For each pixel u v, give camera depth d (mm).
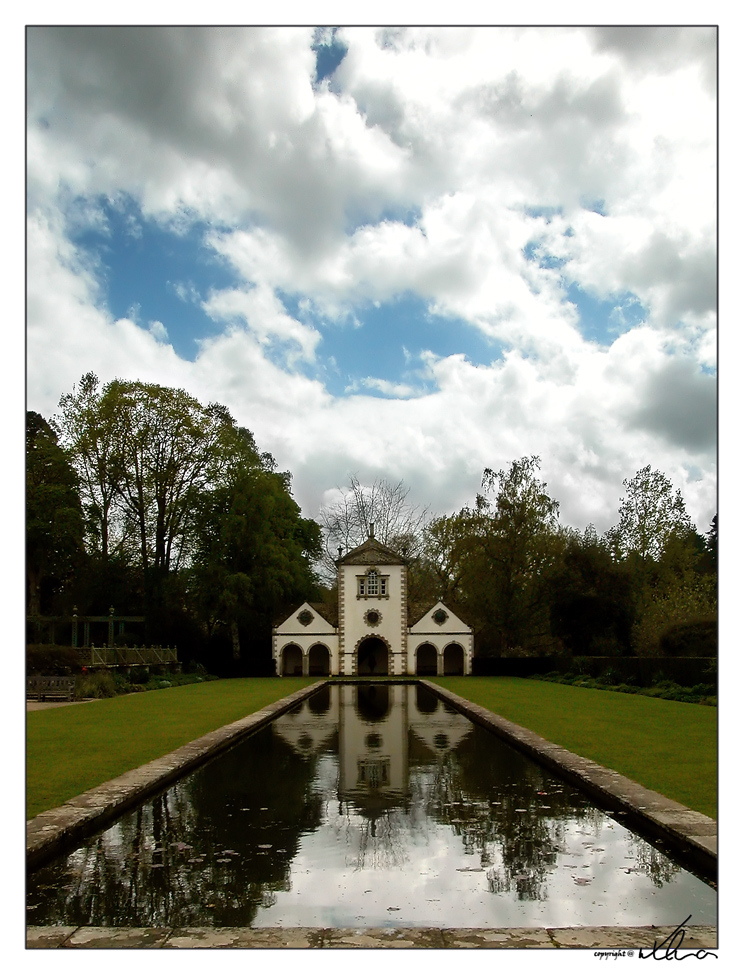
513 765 16922
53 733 20094
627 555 57781
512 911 8391
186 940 7078
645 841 10844
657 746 17188
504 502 58750
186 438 54156
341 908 8516
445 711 30531
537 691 37906
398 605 59625
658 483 58500
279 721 26609
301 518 66938
